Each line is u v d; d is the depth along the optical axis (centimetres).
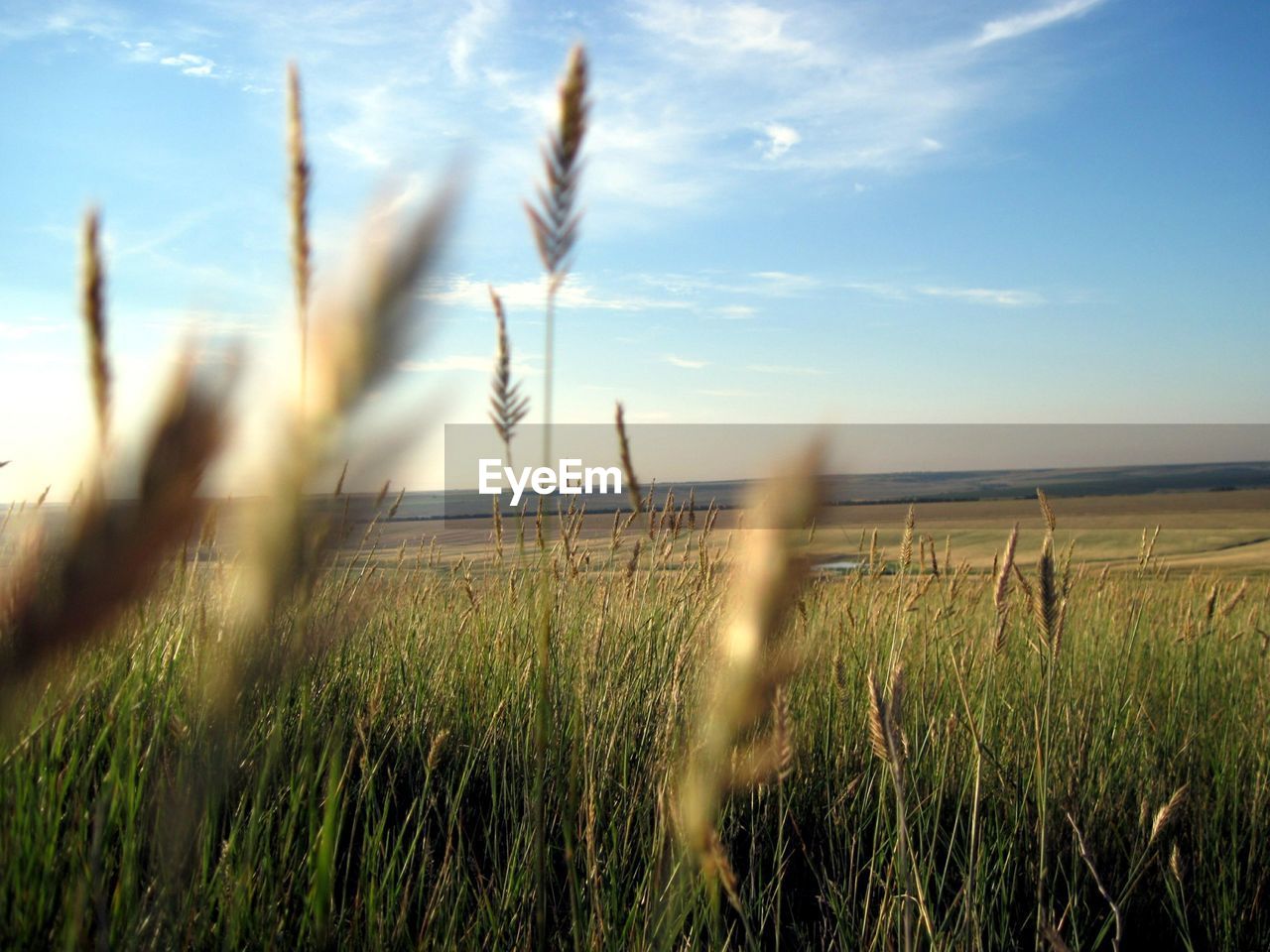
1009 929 261
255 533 35
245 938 165
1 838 140
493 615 388
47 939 139
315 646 58
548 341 81
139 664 186
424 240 34
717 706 73
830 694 342
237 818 166
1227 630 511
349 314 33
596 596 387
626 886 221
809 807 308
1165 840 314
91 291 40
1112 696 375
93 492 31
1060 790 308
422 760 282
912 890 236
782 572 59
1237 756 369
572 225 66
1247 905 298
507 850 257
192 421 32
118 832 168
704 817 84
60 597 31
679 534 399
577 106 65
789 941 252
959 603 426
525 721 300
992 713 336
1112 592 555
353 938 179
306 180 46
